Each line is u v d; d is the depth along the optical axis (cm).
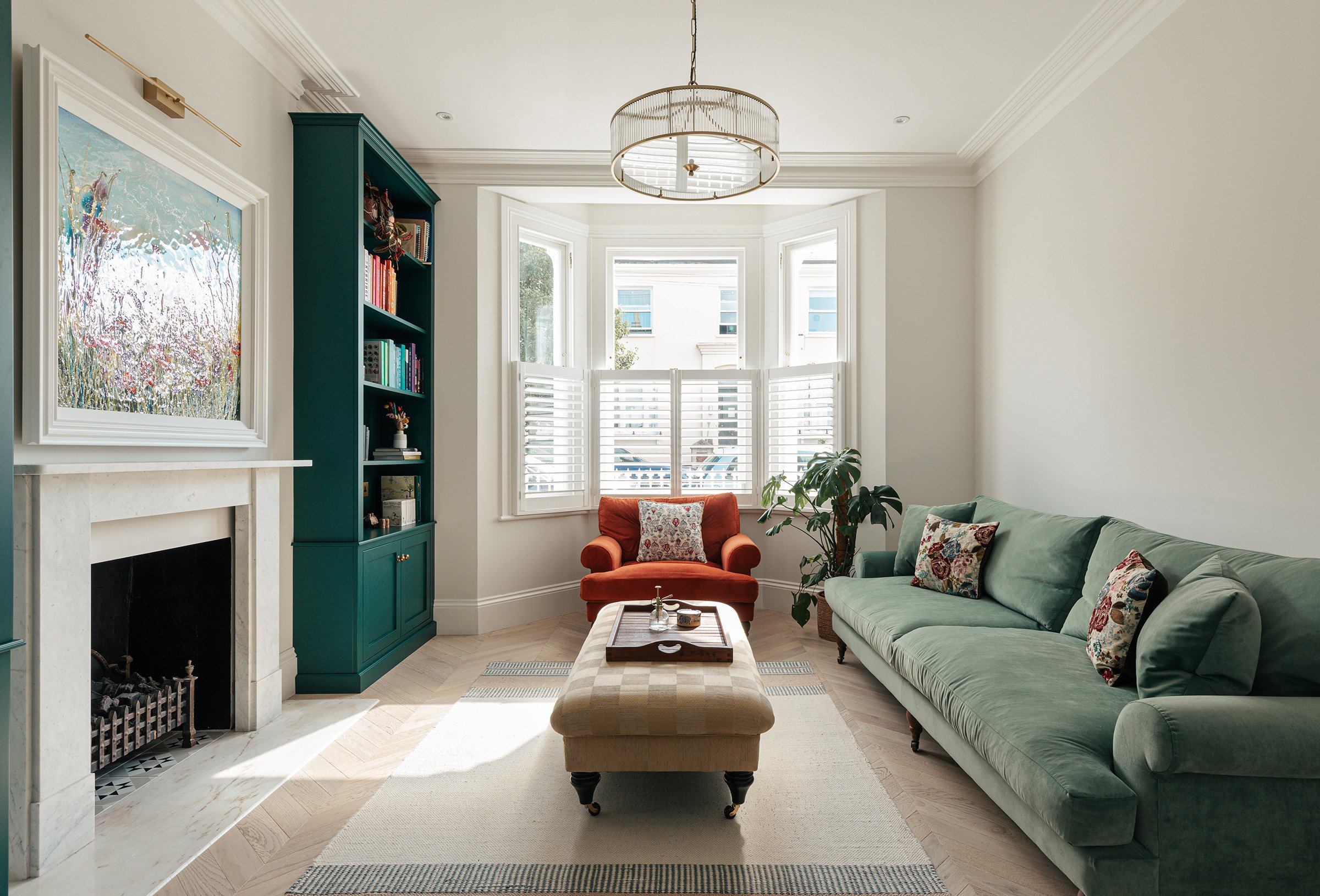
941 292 442
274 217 308
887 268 441
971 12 285
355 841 195
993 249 417
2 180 150
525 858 186
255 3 276
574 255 498
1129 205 290
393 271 387
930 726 233
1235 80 232
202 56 260
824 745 261
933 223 443
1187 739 142
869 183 441
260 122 298
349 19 288
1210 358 245
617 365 523
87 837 193
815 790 225
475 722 285
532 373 461
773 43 307
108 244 206
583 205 503
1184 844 146
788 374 488
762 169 247
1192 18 252
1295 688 162
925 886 175
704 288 527
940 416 441
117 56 206
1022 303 381
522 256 474
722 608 299
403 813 211
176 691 253
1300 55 208
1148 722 147
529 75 334
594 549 404
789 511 452
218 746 261
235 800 220
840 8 282
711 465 502
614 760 200
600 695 203
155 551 230
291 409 320
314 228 324
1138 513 284
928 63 324
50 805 182
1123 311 294
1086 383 321
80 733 191
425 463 425
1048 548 272
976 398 440
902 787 229
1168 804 146
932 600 298
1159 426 272
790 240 491
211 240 255
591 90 348
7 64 151
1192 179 253
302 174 324
